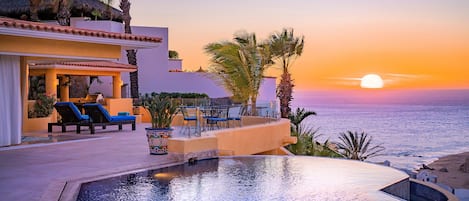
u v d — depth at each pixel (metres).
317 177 10.56
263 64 25.70
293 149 27.89
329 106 82.00
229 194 8.85
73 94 30.45
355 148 34.34
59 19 27.20
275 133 18.77
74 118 18.22
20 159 11.82
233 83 24.89
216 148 13.11
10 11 31.77
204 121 17.70
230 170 11.23
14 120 14.62
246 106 19.95
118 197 8.48
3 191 8.48
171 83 34.38
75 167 10.75
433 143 59.16
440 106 79.56
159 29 33.94
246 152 16.70
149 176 10.30
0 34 12.38
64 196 8.33
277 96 34.84
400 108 85.81
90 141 15.41
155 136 12.45
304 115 34.53
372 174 11.02
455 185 34.25
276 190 9.26
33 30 12.65
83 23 31.41
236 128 16.55
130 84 31.30
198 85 34.47
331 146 36.38
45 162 11.39
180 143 12.12
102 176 10.11
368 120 81.56
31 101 20.14
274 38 32.28
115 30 31.88
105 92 31.83
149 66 33.94
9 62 14.41
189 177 10.28
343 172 11.20
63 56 13.80
